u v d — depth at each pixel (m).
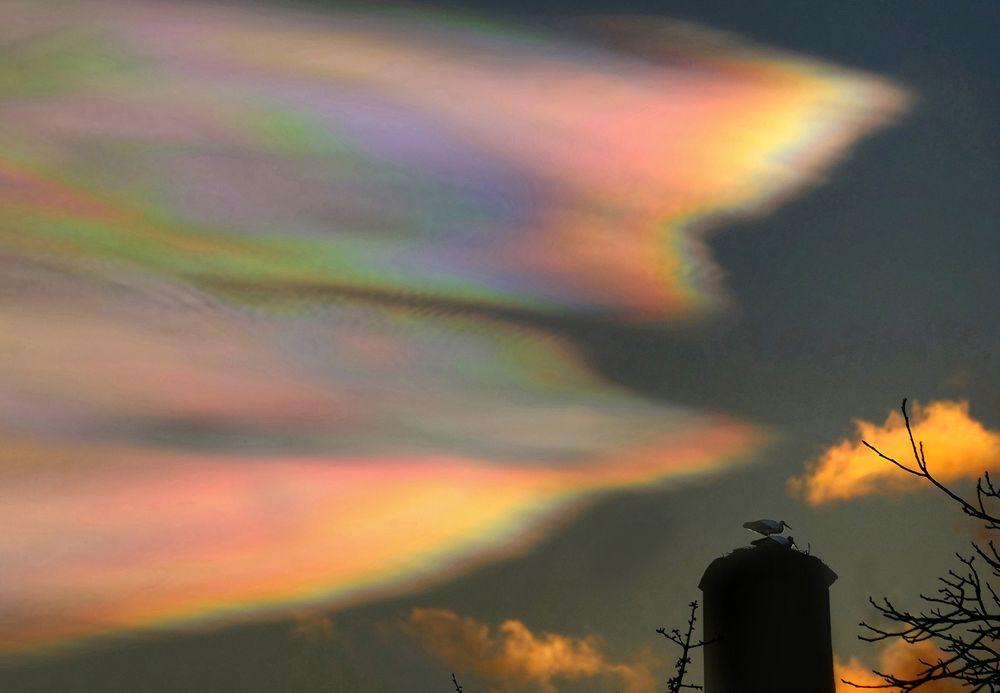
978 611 18.19
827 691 30.34
